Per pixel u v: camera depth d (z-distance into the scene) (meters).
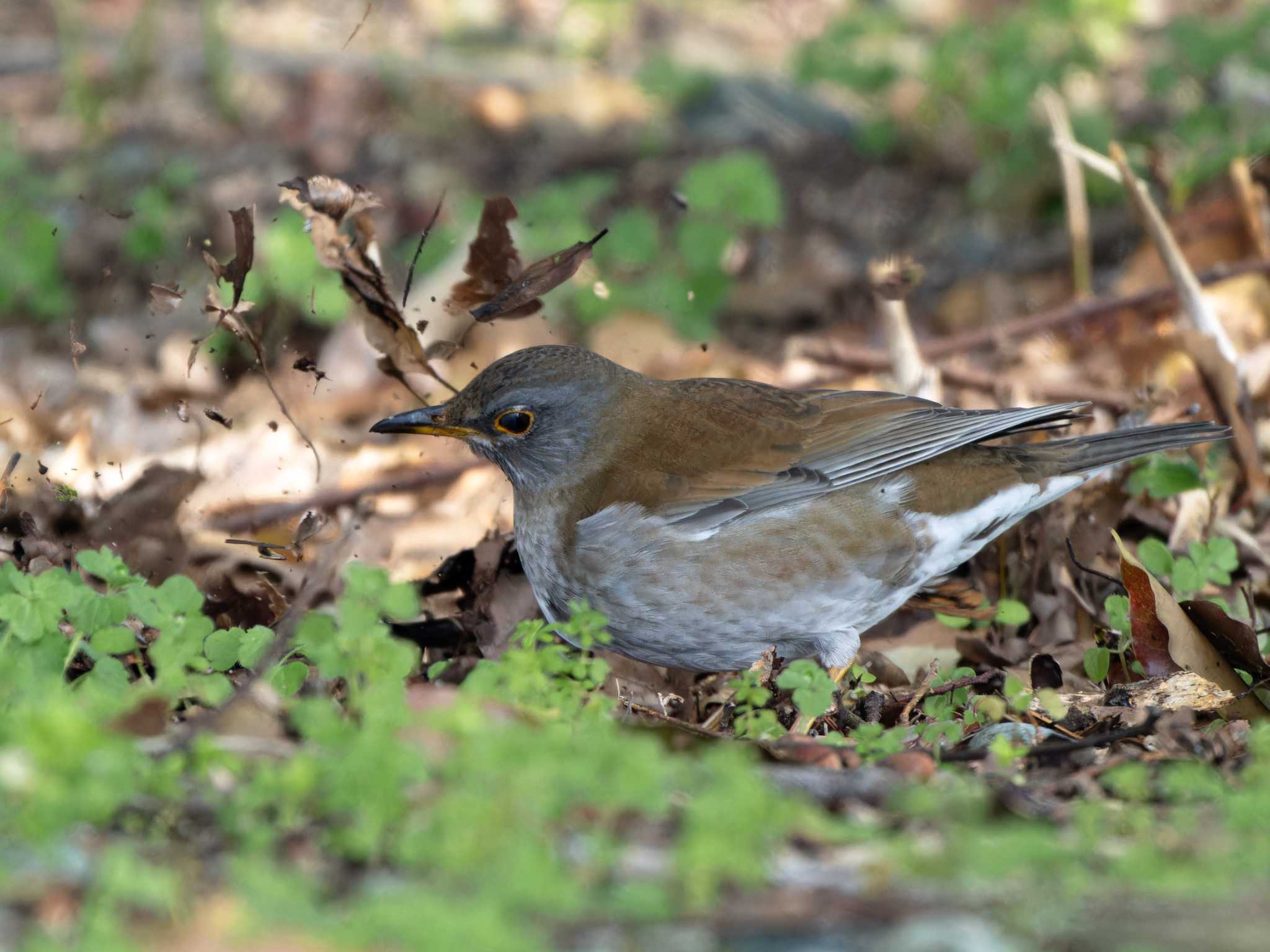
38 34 24.39
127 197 19.16
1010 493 10.61
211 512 12.98
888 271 13.40
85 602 7.95
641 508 10.20
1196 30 19.20
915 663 10.81
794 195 21.09
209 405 15.21
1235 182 16.62
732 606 10.22
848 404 10.71
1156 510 12.31
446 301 11.16
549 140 22.30
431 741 6.23
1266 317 15.78
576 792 5.57
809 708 7.69
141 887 4.93
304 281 15.98
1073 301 17.45
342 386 15.84
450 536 12.89
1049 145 19.80
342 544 9.71
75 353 11.32
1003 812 6.27
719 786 5.65
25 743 5.49
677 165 21.75
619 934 5.07
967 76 20.56
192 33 24.62
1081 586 11.45
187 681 7.27
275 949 4.80
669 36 26.03
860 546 10.28
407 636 10.73
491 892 5.05
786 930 5.11
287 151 21.39
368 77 23.03
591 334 17.88
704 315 18.19
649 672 10.84
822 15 26.89
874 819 6.27
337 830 5.69
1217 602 9.25
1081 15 20.45
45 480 12.26
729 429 10.38
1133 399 13.78
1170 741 7.53
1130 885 5.41
